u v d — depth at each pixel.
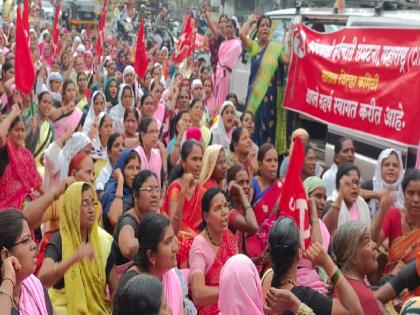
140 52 12.95
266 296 4.33
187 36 15.00
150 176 5.39
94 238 4.87
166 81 16.19
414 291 4.87
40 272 4.60
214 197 5.12
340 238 4.38
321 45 8.90
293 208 5.08
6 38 21.86
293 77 9.42
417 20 7.71
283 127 10.77
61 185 5.10
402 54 7.47
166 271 4.39
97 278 4.81
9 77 10.46
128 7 27.52
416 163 7.21
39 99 8.99
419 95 7.22
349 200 6.29
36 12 28.64
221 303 4.18
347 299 4.06
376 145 8.33
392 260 5.55
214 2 22.97
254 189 6.72
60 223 4.79
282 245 4.17
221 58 13.05
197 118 9.56
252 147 8.02
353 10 9.36
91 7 30.50
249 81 11.13
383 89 7.71
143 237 4.31
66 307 4.70
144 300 3.25
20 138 6.41
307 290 4.12
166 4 28.25
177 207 5.99
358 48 8.20
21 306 3.85
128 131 9.28
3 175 6.30
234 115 9.53
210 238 5.17
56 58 16.19
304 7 10.68
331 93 8.63
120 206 6.18
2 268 3.75
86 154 6.75
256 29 11.37
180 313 4.52
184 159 6.70
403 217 5.85
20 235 3.80
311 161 7.46
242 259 4.18
